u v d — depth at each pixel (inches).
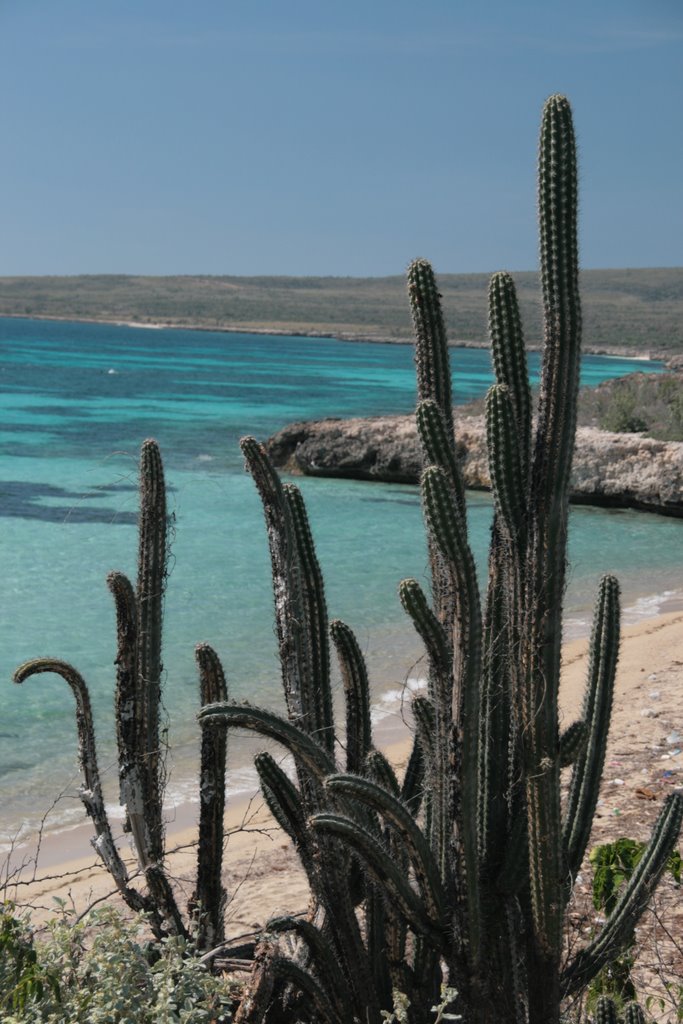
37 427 1684.3
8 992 138.6
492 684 150.7
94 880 307.0
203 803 167.8
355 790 134.7
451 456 145.7
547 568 141.3
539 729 140.6
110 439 1544.0
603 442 1154.0
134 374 3265.3
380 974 159.3
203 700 167.3
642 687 475.2
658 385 1478.8
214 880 169.5
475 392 2827.3
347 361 4810.5
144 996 146.3
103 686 488.7
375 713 462.6
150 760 173.5
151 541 173.8
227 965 170.6
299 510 170.4
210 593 663.8
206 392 2650.1
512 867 146.9
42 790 377.1
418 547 857.5
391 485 1254.9
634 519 1087.0
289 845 330.0
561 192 142.9
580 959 165.0
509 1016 147.9
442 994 147.8
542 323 145.3
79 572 719.1
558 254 143.3
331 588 696.4
